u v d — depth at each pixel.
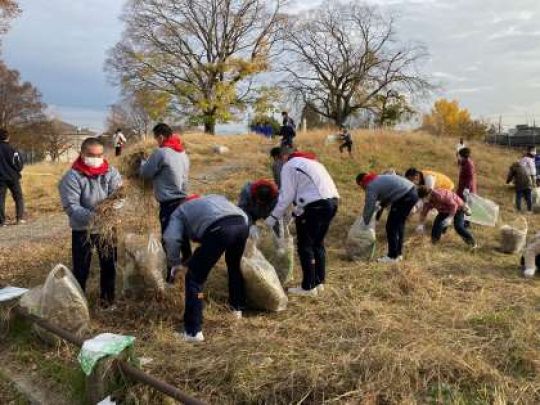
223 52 39.03
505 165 19.52
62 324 4.38
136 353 4.12
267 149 20.75
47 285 4.42
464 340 4.30
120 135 22.17
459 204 8.02
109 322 4.79
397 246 7.00
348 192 12.37
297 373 3.62
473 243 8.03
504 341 4.29
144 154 5.88
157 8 37.16
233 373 3.67
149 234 5.31
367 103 45.50
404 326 4.56
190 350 4.16
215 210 4.35
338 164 16.17
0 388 3.91
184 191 5.53
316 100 45.97
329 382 3.55
